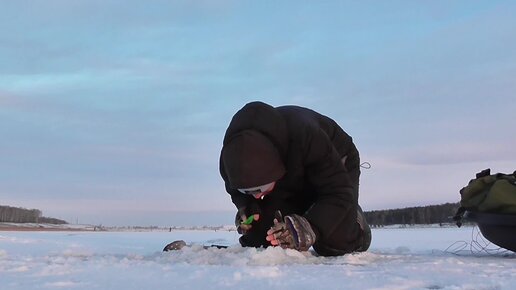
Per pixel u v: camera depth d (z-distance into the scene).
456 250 5.76
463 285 2.25
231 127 3.84
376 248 6.29
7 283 2.35
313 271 2.76
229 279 2.43
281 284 2.28
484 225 4.52
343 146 4.52
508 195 4.32
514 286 2.22
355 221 4.08
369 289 2.15
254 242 4.30
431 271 2.83
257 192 3.83
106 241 10.90
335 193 3.91
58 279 2.49
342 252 4.02
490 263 3.40
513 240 4.30
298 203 4.23
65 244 8.45
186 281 2.38
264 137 3.75
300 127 3.90
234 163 3.69
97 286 2.25
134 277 2.54
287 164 3.90
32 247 7.01
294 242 3.65
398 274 2.66
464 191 4.76
